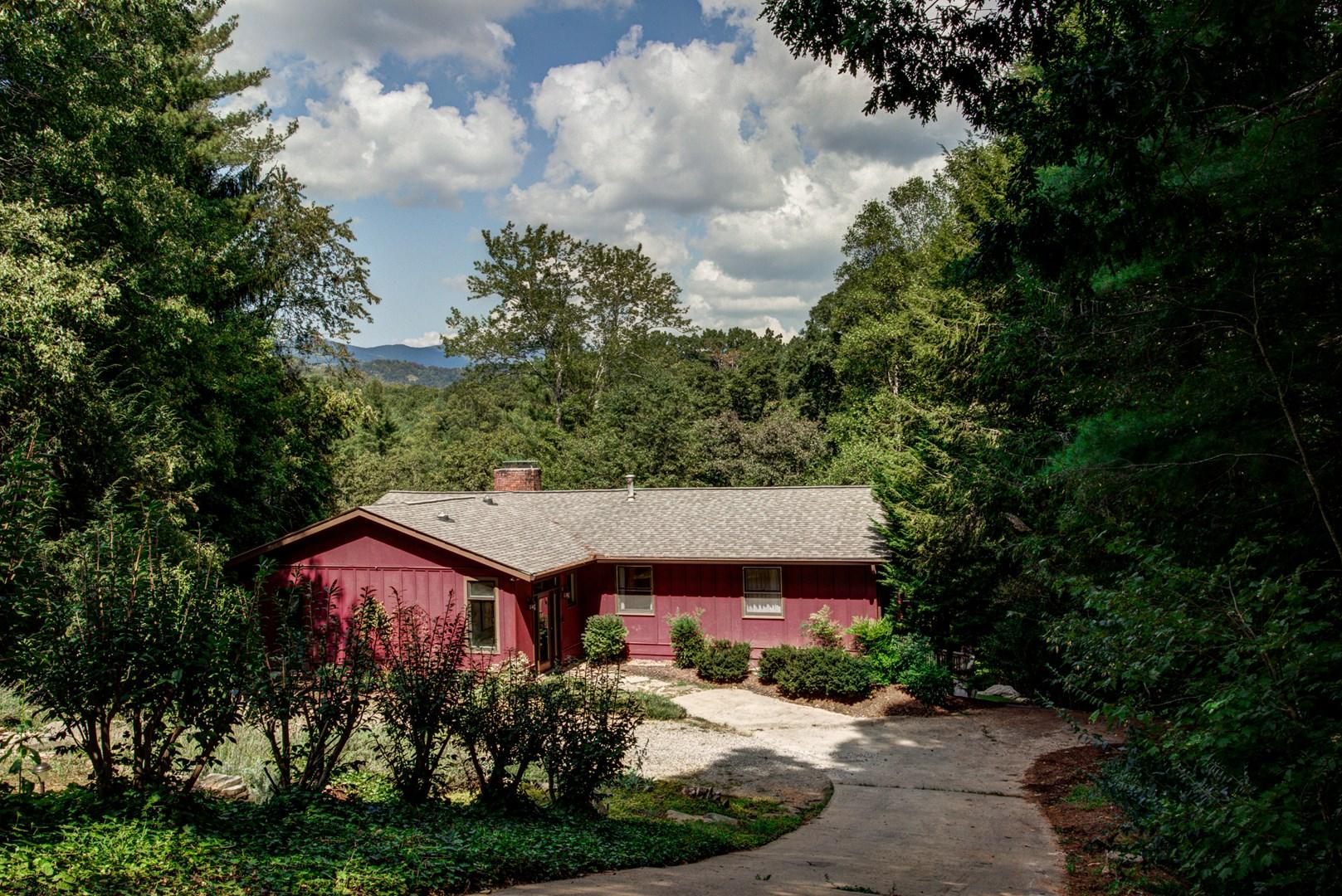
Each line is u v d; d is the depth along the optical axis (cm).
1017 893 745
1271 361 771
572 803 989
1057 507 1399
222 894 486
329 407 3097
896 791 1357
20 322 1309
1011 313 1783
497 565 2031
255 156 2975
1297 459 748
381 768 1087
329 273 3206
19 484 606
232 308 2728
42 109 1563
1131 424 939
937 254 2875
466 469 4609
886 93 782
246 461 2581
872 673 2027
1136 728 691
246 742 1090
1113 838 727
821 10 736
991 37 744
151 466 1697
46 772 743
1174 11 662
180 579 686
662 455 4212
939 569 2075
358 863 601
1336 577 662
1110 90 605
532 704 962
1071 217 710
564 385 5266
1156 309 913
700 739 1706
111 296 1471
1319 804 450
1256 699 491
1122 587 632
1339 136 704
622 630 2388
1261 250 741
